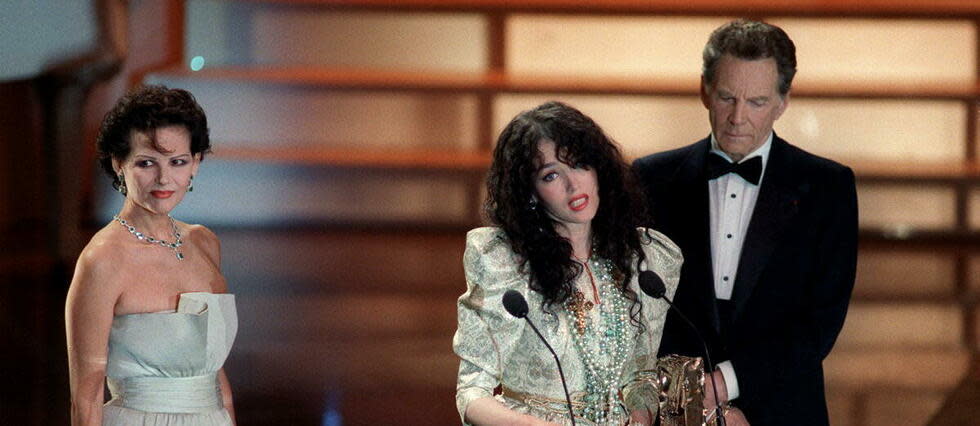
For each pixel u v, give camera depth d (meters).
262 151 31.31
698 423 10.00
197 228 11.11
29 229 30.36
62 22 22.69
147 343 10.35
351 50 33.50
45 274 25.44
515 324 9.74
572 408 9.89
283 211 30.56
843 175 11.83
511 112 32.03
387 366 19.97
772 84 11.27
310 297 23.81
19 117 30.44
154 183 10.28
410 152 31.95
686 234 11.84
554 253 9.73
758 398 11.39
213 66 33.31
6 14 21.69
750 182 11.76
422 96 31.98
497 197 9.82
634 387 10.20
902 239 30.03
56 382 18.92
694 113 31.78
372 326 21.98
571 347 9.88
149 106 10.19
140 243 10.49
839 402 18.83
